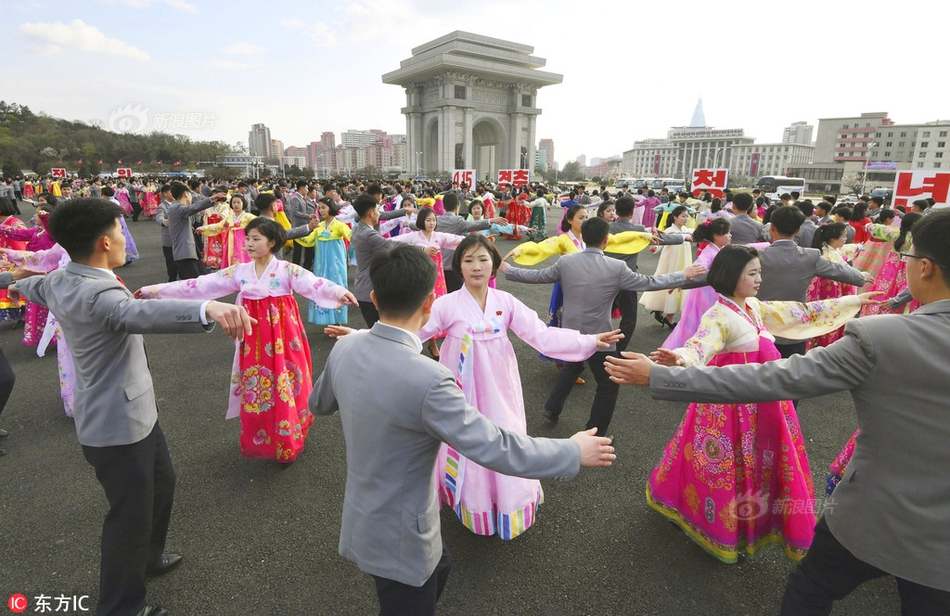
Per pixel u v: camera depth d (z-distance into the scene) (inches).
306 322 271.3
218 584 95.8
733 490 93.7
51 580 96.8
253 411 129.9
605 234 137.8
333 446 147.1
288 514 116.3
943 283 56.8
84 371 77.4
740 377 64.4
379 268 62.7
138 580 83.0
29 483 127.2
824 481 131.0
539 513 117.9
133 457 80.5
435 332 104.1
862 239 322.0
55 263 152.9
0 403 138.6
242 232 325.4
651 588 95.7
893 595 95.1
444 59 2167.8
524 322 108.4
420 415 58.3
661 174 5689.0
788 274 152.4
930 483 55.1
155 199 805.2
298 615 89.3
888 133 3415.4
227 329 72.6
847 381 59.0
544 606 91.3
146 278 373.4
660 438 152.8
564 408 172.7
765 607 91.7
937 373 53.5
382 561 62.1
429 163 2578.7
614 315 265.9
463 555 104.0
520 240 631.2
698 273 142.2
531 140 2576.3
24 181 1061.8
